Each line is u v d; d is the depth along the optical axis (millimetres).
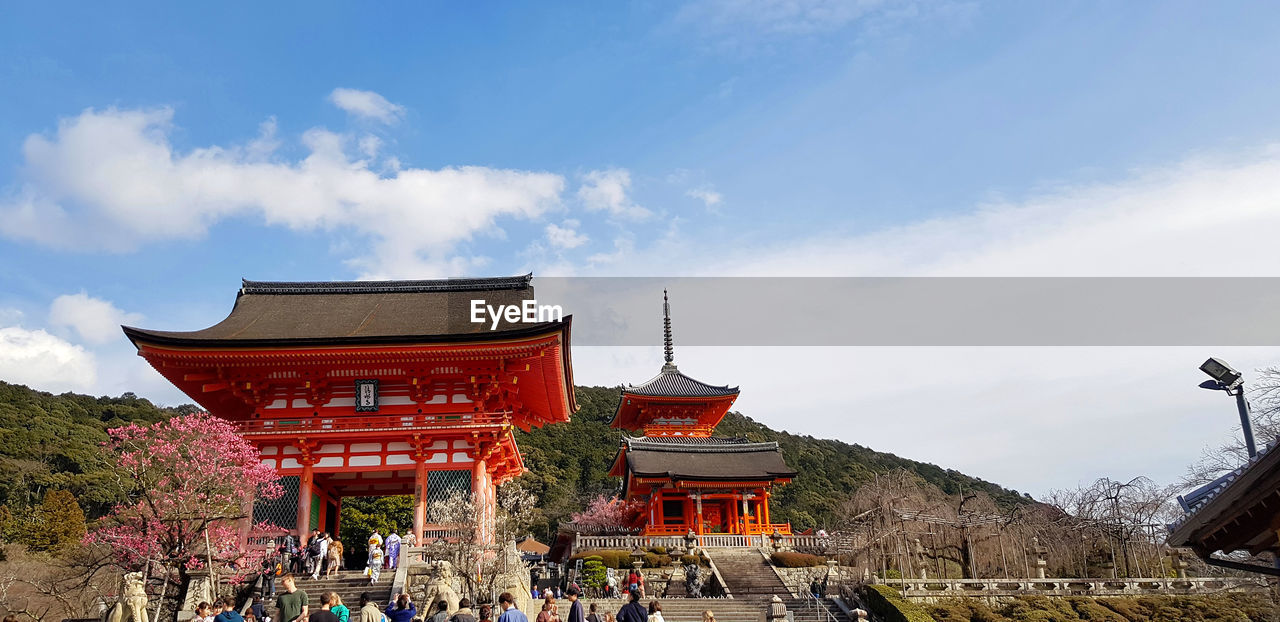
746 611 39625
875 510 56656
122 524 31875
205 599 28422
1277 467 15367
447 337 38500
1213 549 18609
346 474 42156
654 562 54531
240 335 40594
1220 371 20078
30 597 41250
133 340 37938
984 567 50812
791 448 137250
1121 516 53094
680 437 82000
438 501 38562
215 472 30609
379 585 31672
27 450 87938
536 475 116500
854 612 39031
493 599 29438
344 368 40000
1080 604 42281
